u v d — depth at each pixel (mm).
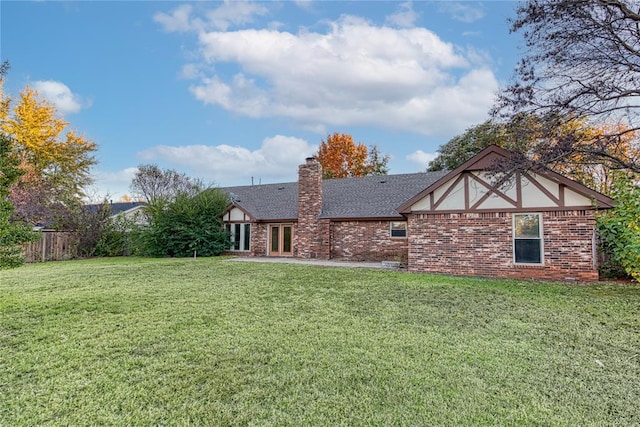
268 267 13469
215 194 20938
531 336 5191
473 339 5055
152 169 30031
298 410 3186
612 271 10430
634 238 8812
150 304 7180
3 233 6949
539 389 3582
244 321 5945
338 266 13859
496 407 3238
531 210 10625
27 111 24797
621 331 5410
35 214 19375
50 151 26047
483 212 11227
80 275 11453
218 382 3723
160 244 19750
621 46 7824
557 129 8461
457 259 11508
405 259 15266
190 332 5367
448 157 30500
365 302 7312
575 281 9906
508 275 10805
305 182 18516
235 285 9375
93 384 3686
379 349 4656
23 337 5160
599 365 4176
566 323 5824
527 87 8570
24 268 13703
